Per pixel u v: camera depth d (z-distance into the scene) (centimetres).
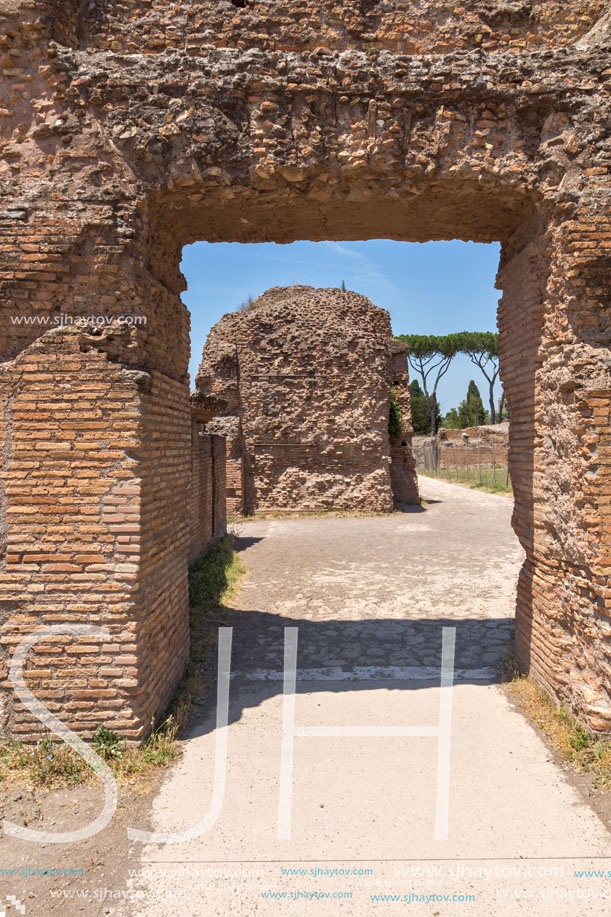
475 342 5784
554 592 532
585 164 494
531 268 557
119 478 456
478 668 633
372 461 2058
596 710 455
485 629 772
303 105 499
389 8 516
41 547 454
